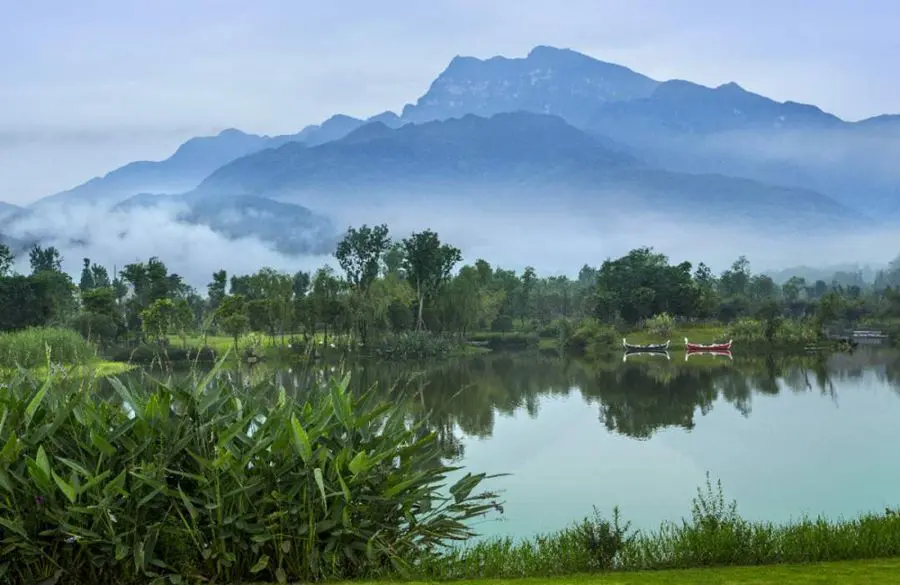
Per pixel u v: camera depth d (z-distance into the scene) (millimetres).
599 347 127812
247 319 88250
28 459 9602
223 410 11156
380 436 11188
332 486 10609
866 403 55469
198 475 10289
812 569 11320
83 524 9930
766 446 38844
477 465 33562
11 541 9742
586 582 10531
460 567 11320
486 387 68375
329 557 10391
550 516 24516
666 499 27406
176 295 133875
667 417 49562
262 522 10312
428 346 105062
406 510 11078
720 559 12281
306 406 11180
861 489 29156
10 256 132000
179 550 10055
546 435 42156
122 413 10867
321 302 102375
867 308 161625
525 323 158125
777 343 124812
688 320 157625
